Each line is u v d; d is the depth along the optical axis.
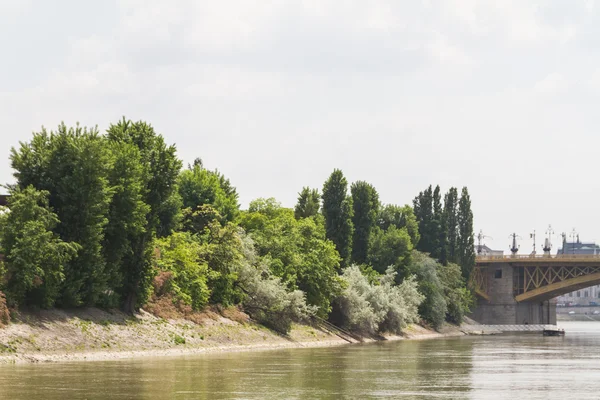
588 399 56.91
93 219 91.50
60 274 85.19
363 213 178.00
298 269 137.62
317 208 171.88
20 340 79.06
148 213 101.50
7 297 81.81
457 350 119.25
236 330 112.81
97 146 91.88
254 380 65.88
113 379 63.78
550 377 73.00
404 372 76.50
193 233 132.75
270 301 122.12
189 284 110.88
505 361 94.88
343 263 166.50
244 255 126.06
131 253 98.38
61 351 81.31
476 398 56.97
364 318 145.25
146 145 103.81
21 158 91.19
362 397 56.75
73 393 55.47
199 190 142.88
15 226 84.56
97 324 90.81
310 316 137.88
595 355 109.38
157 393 56.34
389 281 170.88
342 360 90.62
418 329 181.50
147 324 98.25
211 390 58.38
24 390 56.62
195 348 99.06
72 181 90.69
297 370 75.69
